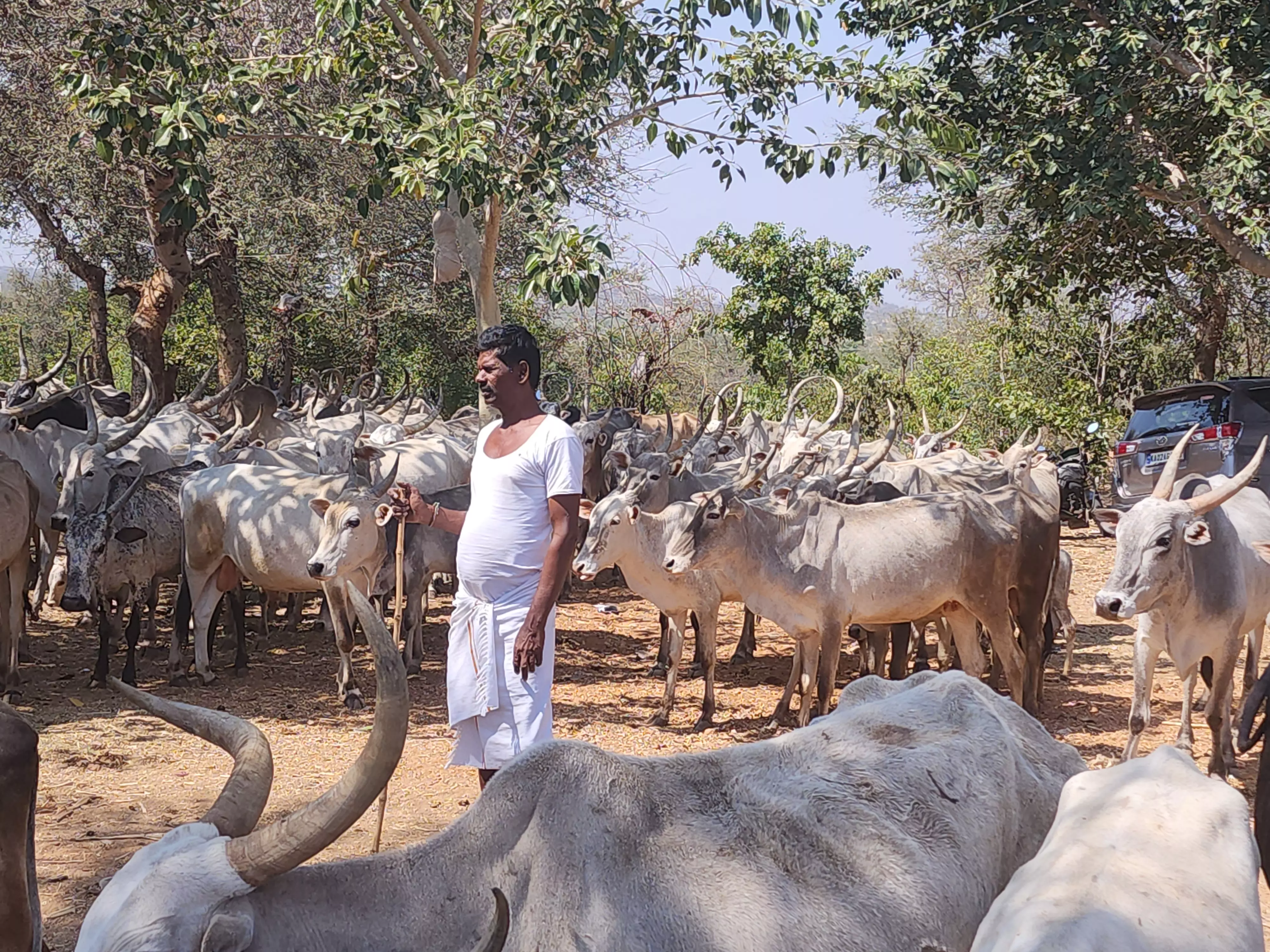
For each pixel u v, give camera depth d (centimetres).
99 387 1529
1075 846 266
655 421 1883
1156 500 671
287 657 988
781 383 2448
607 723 812
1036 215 1575
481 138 912
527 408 423
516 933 268
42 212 1780
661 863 276
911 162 1048
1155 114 1435
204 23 1035
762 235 2494
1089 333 2283
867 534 753
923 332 3031
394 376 2444
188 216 932
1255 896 264
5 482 780
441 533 940
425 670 956
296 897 253
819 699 757
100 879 531
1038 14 1340
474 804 285
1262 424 1377
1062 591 960
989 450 1305
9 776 342
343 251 1786
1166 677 970
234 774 264
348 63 1091
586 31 968
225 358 1759
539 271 883
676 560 727
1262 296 2011
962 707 328
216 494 873
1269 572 755
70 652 982
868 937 276
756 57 1062
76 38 1073
